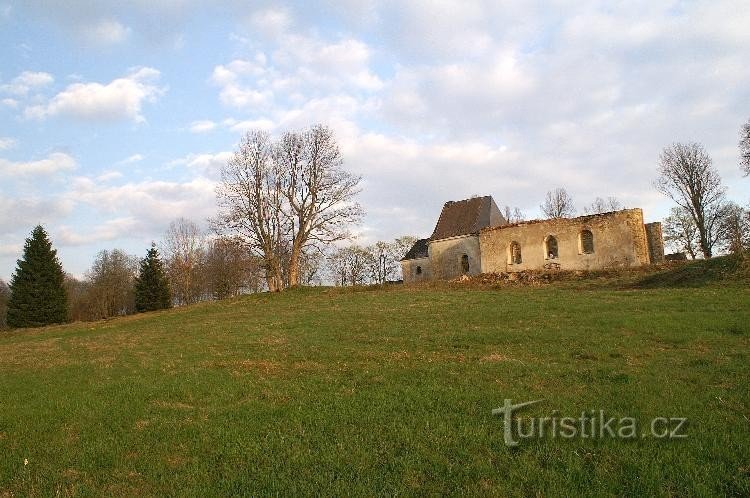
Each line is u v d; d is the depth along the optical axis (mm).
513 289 28672
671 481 5363
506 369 10523
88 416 8852
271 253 42625
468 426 7211
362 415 8016
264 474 6012
